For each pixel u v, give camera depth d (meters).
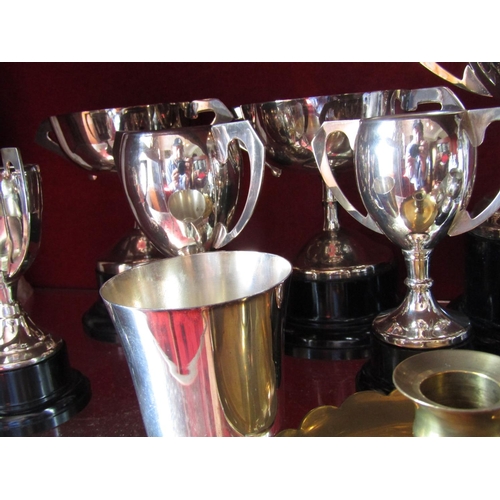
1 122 0.84
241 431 0.39
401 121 0.44
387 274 0.62
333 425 0.43
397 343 0.48
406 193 0.45
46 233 0.88
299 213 0.77
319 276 0.60
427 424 0.35
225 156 0.54
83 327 0.74
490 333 0.55
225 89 0.75
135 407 0.55
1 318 0.53
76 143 0.65
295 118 0.55
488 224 0.56
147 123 0.63
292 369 0.58
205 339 0.36
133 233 0.74
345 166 0.60
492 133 0.67
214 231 0.56
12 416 0.51
